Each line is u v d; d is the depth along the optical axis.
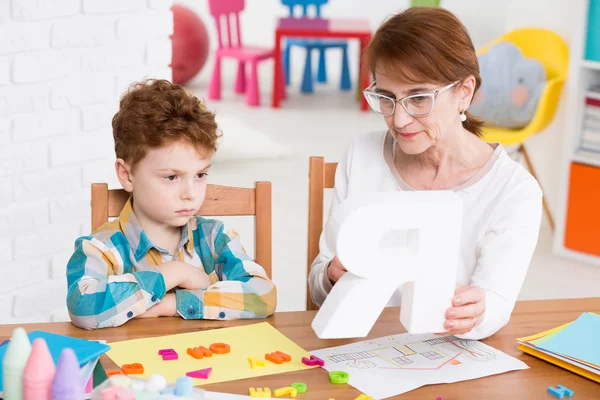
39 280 2.42
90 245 1.63
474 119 1.83
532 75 4.29
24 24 2.23
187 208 1.63
